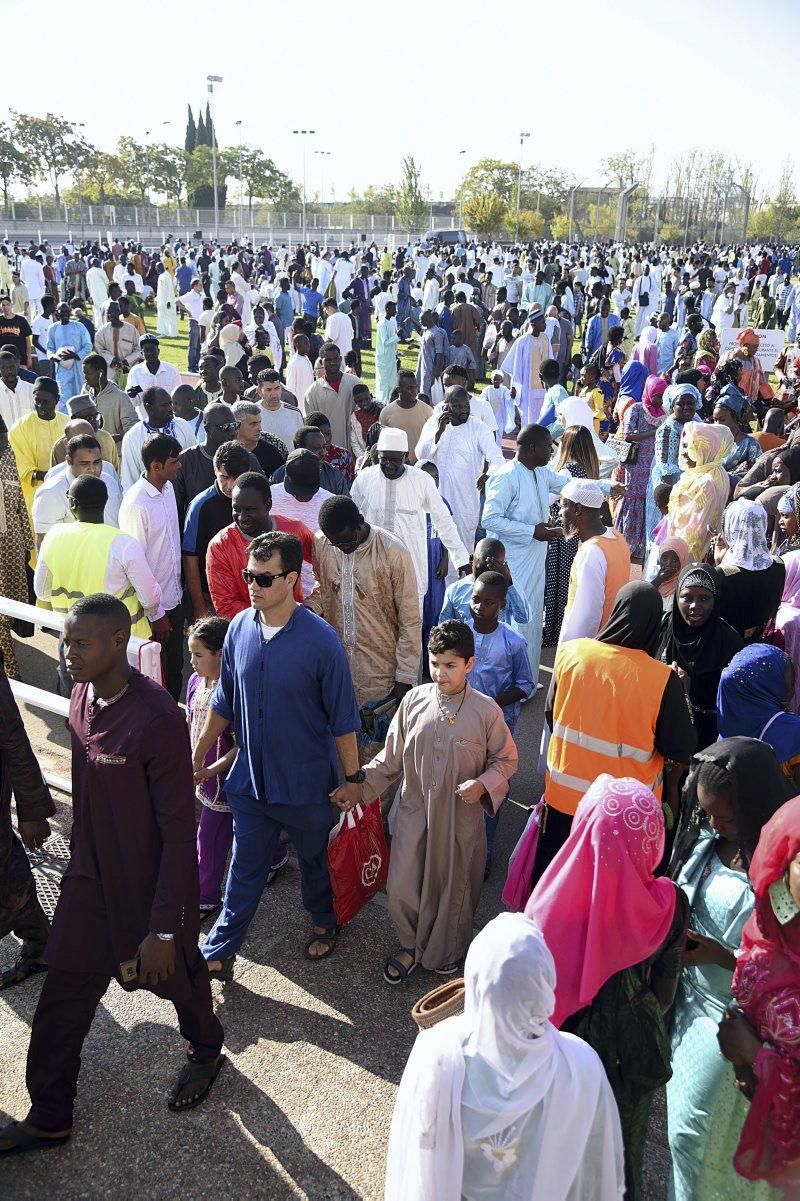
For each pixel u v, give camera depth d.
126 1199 3.02
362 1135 3.26
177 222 72.50
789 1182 2.31
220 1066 3.48
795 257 52.00
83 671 2.88
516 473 6.30
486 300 27.97
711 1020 2.53
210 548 4.94
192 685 4.46
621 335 14.92
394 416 9.04
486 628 4.89
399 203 77.44
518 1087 1.94
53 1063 3.11
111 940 3.09
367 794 3.95
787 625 4.54
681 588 4.22
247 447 6.86
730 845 2.62
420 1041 2.07
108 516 6.85
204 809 4.31
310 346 14.73
